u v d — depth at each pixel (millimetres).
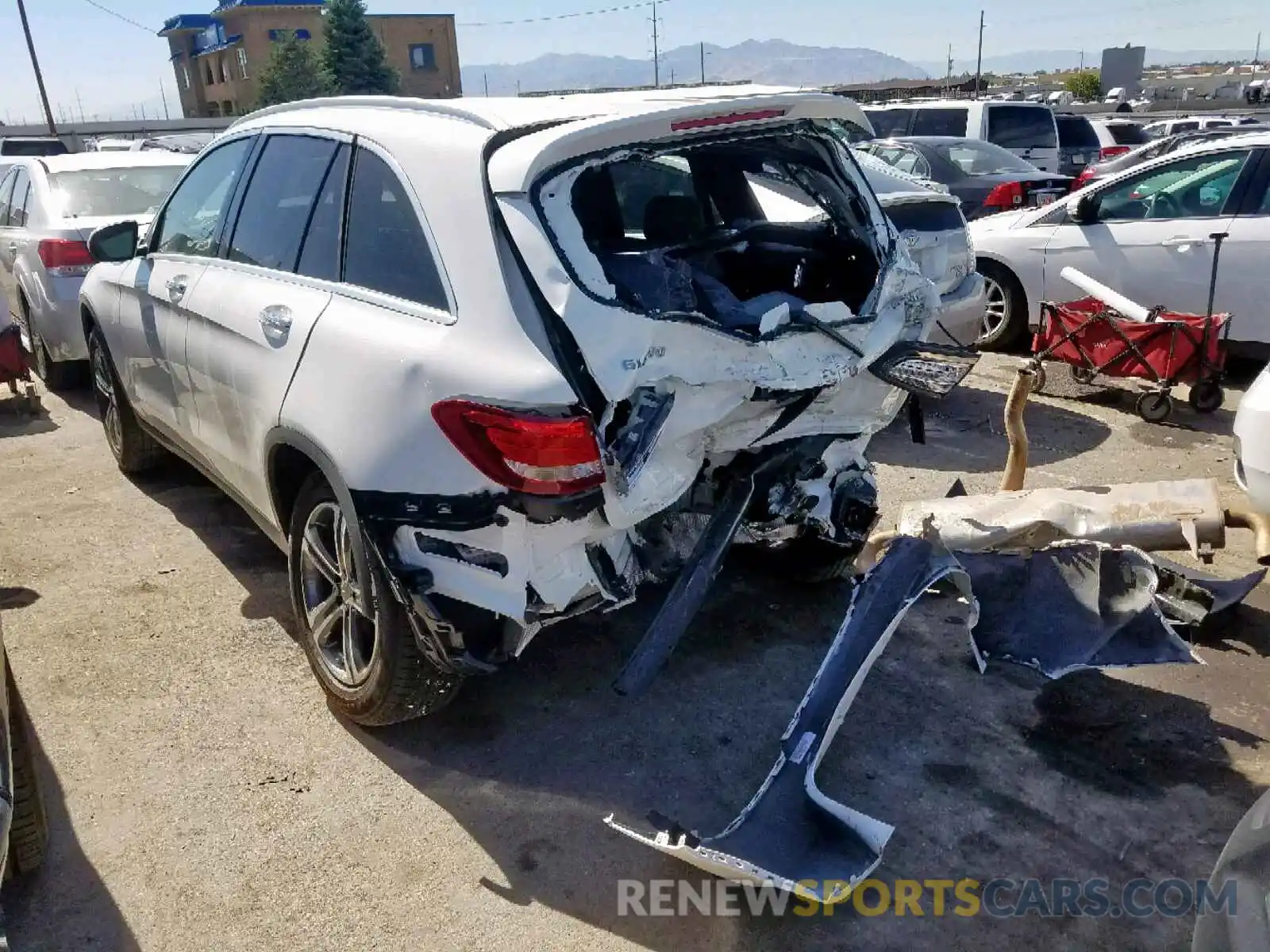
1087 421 6766
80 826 3012
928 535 3371
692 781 3234
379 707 3248
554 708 3594
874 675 3783
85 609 4230
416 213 3012
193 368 4031
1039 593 3686
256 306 3543
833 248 3855
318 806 3107
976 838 2984
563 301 2672
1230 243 7047
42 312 7055
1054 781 3213
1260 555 4039
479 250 2822
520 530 2752
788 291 3955
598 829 3027
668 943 2635
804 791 2809
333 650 3527
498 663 2963
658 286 3309
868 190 3654
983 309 7074
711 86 3723
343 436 2984
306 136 3646
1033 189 11133
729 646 3971
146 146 20734
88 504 5355
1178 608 3777
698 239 4156
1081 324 6934
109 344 5070
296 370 3240
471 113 3064
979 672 3795
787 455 3342
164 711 3553
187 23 69438
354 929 2670
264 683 3727
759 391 2953
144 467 5664
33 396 6996
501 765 3301
